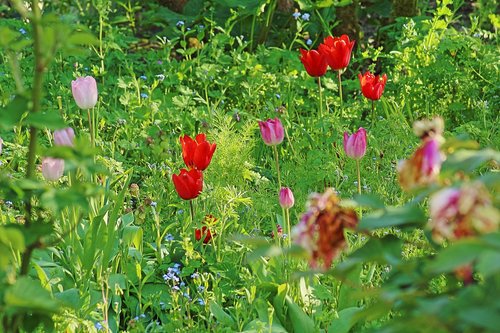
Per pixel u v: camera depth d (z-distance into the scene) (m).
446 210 1.92
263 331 3.86
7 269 2.70
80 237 4.48
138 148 5.73
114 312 4.16
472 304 1.83
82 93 4.33
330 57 5.68
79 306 3.83
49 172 3.77
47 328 2.89
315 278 4.18
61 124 2.45
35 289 2.33
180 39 8.36
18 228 2.61
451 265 1.78
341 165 5.49
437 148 2.13
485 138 5.62
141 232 4.55
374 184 5.22
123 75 7.34
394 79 6.92
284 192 4.00
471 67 6.87
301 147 5.86
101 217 4.13
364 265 4.29
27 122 2.43
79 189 2.53
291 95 6.63
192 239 4.62
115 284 4.04
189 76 7.07
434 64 6.66
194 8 8.47
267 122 4.40
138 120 6.15
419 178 2.15
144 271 4.33
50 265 4.20
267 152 6.16
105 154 5.66
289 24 8.47
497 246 1.77
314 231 2.30
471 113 6.61
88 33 2.56
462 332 1.94
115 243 4.42
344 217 2.29
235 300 4.19
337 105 6.47
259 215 4.86
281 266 4.12
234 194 4.59
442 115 6.51
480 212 1.88
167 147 5.54
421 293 2.16
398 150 5.48
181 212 4.88
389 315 3.78
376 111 6.68
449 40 6.89
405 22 7.80
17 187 2.59
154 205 4.68
